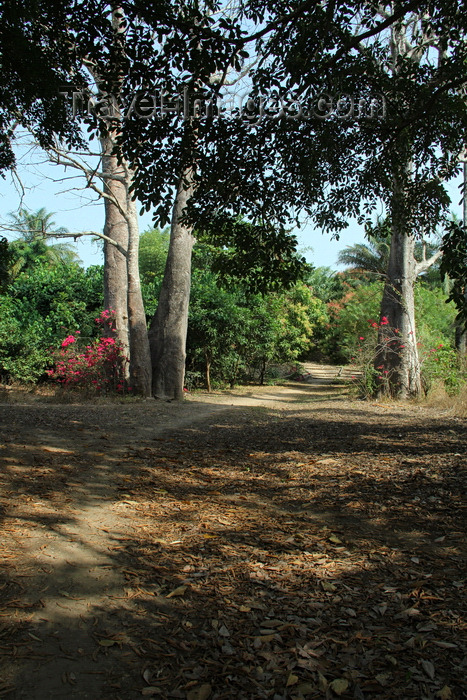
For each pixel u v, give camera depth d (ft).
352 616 8.25
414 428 26.91
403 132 22.72
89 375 42.34
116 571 9.71
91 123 17.75
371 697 6.42
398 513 13.14
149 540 11.32
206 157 18.69
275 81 18.10
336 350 116.88
